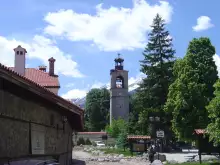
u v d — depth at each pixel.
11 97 14.11
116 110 114.94
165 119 57.22
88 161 41.16
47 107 20.14
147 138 50.53
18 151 15.01
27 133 16.34
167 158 39.84
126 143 61.31
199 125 39.00
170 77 61.50
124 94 116.00
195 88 39.44
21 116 15.41
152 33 64.44
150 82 62.09
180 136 40.28
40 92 15.71
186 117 39.56
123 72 117.12
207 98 39.50
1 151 13.02
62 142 25.89
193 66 40.88
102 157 45.97
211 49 41.81
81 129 31.94
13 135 14.40
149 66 62.50
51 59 47.34
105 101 134.38
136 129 63.41
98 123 129.75
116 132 91.31
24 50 34.97
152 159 34.47
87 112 132.50
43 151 19.31
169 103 42.97
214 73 40.81
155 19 64.69
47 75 45.88
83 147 81.81
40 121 18.70
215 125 23.12
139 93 62.69
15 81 12.95
